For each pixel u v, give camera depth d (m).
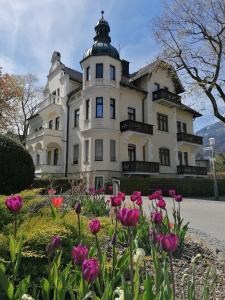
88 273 1.60
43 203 5.20
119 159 25.75
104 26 28.33
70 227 3.62
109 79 26.33
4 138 11.30
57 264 2.43
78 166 26.80
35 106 39.88
